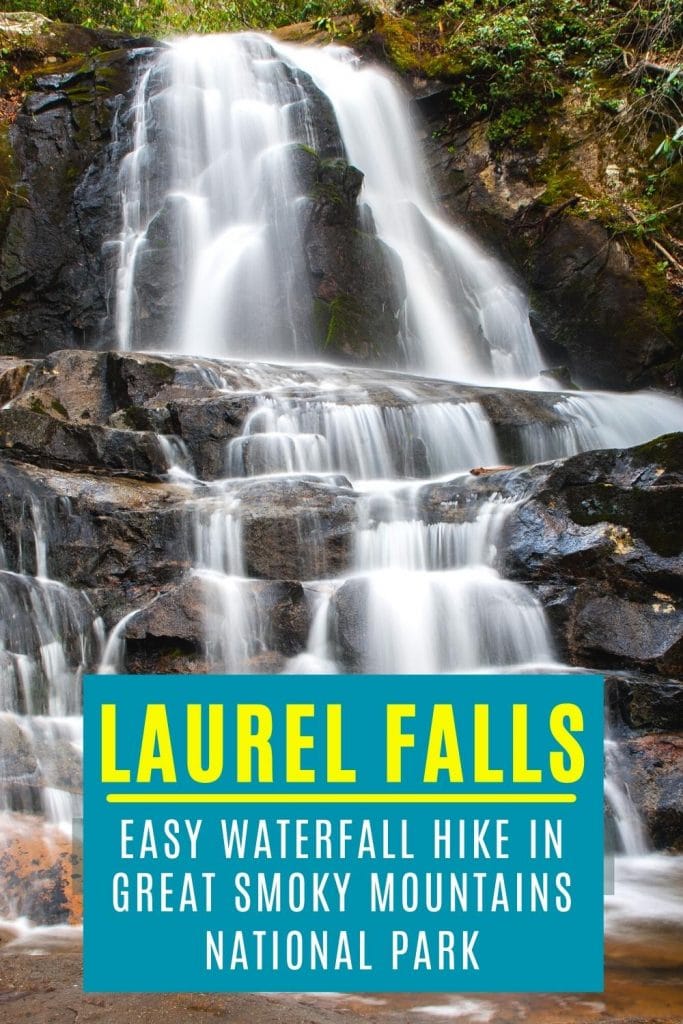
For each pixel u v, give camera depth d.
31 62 18.52
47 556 8.16
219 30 23.56
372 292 15.64
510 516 8.53
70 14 22.30
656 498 8.23
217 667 7.66
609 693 7.41
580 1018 4.24
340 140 17.81
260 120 17.16
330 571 8.42
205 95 17.25
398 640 7.80
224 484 9.18
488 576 8.38
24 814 5.80
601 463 8.77
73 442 9.21
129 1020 4.04
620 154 17.91
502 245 18.31
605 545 8.20
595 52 19.05
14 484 8.27
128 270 16.02
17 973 4.52
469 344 17.08
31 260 16.41
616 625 7.95
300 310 15.16
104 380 11.23
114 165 16.94
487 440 11.30
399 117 19.28
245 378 11.57
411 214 17.81
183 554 8.33
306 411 10.38
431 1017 4.24
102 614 7.91
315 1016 4.18
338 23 21.67
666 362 16.64
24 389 11.44
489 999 4.43
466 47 19.17
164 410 10.11
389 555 8.58
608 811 6.93
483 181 18.70
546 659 8.01
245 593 7.83
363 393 11.05
